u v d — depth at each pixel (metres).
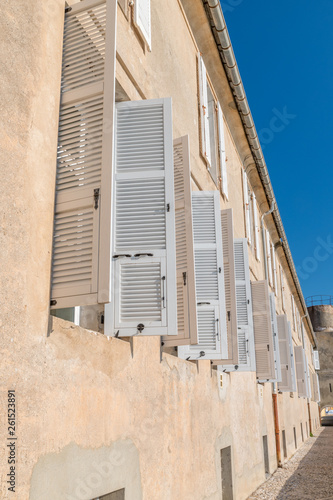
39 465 3.34
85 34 4.30
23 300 3.36
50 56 4.04
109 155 3.85
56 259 3.82
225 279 8.27
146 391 5.34
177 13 8.28
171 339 5.81
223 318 6.96
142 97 6.11
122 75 5.55
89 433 4.05
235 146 12.84
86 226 3.81
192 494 6.54
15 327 3.25
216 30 9.12
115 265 4.53
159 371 5.78
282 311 21.39
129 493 4.69
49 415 3.51
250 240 13.84
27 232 3.49
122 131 4.97
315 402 40.47
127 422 4.80
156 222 4.61
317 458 18.08
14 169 3.41
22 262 3.39
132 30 6.00
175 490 5.91
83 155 4.00
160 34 7.17
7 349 3.14
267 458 13.41
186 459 6.45
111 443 4.42
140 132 4.95
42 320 3.55
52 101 3.99
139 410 5.11
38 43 3.87
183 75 8.21
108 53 4.08
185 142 6.12
